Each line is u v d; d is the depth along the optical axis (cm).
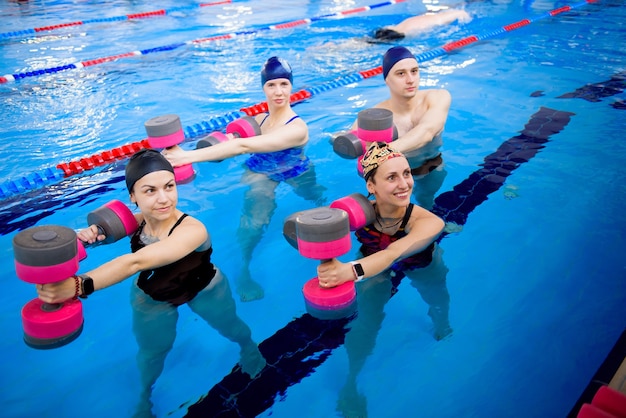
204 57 752
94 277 257
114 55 771
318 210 255
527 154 405
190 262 295
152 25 974
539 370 215
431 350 230
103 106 572
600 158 392
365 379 218
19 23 1005
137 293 275
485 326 241
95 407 214
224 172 408
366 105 546
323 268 257
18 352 245
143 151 285
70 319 246
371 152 289
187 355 238
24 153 462
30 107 575
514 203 340
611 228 308
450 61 673
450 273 277
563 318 243
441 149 419
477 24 849
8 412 213
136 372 230
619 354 220
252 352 237
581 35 760
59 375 231
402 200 284
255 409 209
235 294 276
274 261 302
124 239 325
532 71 611
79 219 360
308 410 206
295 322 254
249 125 440
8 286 294
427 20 848
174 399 216
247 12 1070
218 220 344
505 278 272
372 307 257
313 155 429
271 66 426
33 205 383
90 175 429
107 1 1247
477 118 477
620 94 523
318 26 912
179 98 593
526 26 833
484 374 216
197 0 1238
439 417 198
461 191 357
